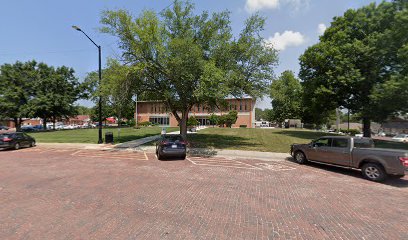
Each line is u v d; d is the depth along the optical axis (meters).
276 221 4.62
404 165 7.53
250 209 5.24
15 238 3.82
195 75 14.47
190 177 8.30
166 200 5.77
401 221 4.71
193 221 4.55
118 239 3.80
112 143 19.47
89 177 8.19
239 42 16.53
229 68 15.85
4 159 12.40
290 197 6.15
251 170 9.71
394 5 20.50
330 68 24.08
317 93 24.05
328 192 6.68
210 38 16.67
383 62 20.53
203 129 38.94
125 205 5.39
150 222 4.49
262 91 16.83
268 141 20.47
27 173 8.84
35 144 19.22
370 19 22.33
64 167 10.09
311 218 4.79
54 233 4.00
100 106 19.52
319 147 10.35
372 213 5.12
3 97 35.03
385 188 7.24
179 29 16.80
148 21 14.92
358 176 8.85
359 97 23.53
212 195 6.22
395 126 59.62
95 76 18.97
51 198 5.87
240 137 24.19
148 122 59.66
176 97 18.00
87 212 4.96
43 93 38.31
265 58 16.03
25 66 38.88
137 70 15.16
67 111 42.66
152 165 10.64
